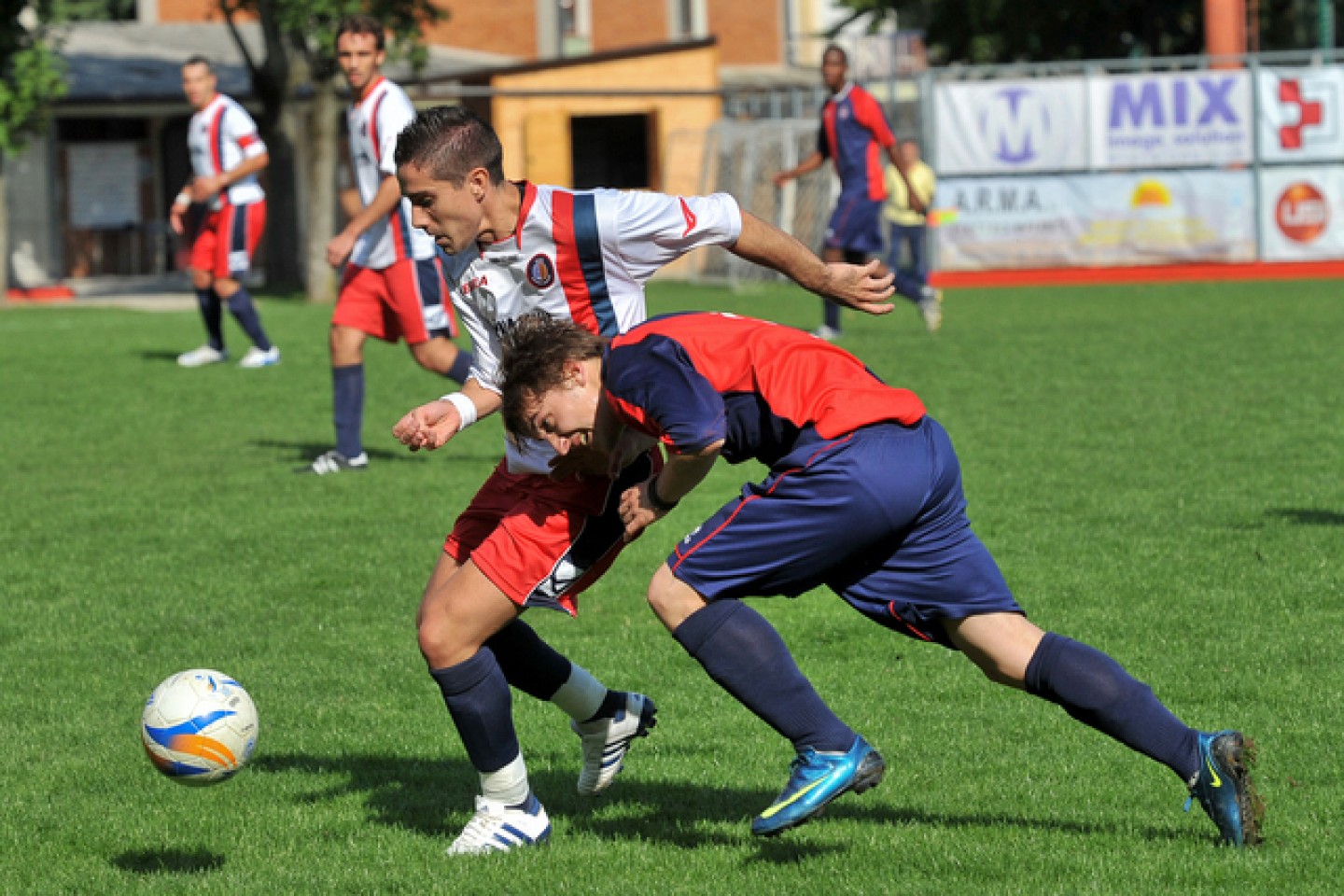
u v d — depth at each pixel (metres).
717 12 69.62
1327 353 23.08
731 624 6.35
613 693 7.50
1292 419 17.70
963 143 38.62
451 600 6.75
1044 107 38.41
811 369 6.37
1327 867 6.32
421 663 9.95
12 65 37.75
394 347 28.42
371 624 10.80
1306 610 10.30
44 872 6.80
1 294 40.94
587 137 51.25
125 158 53.12
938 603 6.45
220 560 12.66
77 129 52.41
